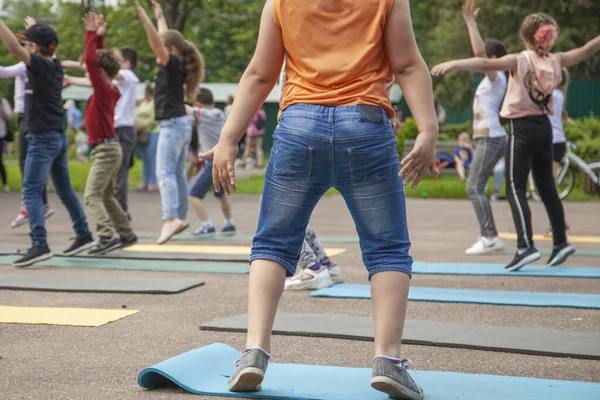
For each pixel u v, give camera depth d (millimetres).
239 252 9500
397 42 3734
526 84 7668
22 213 11719
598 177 17141
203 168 11109
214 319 5828
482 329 5414
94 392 4016
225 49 47000
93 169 9102
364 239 3830
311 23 3746
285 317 5785
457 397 3852
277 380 4133
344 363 4621
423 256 9227
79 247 9133
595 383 4117
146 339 5203
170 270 8195
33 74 8219
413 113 3746
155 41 9781
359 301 6531
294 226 3859
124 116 12133
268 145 34188
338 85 3732
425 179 21141
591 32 32625
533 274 7816
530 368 4523
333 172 3766
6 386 4125
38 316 5863
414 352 4883
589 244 10516
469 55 35000
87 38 8883
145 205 16047
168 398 3900
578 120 21375
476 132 9398
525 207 7879
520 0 32750
